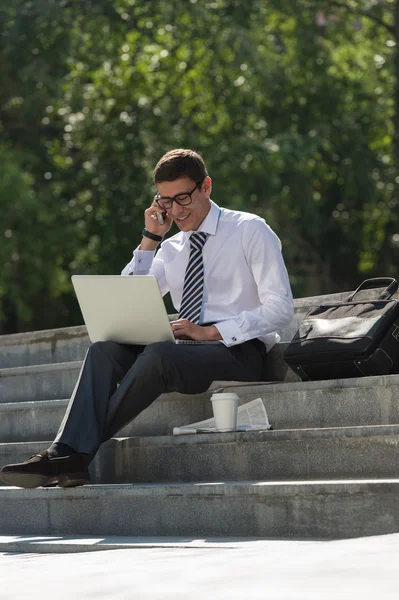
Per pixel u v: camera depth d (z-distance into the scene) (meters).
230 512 8.04
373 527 7.27
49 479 9.03
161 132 39.56
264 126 41.81
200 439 9.38
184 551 6.56
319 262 46.19
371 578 3.55
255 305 10.11
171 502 8.41
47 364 14.07
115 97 40.84
